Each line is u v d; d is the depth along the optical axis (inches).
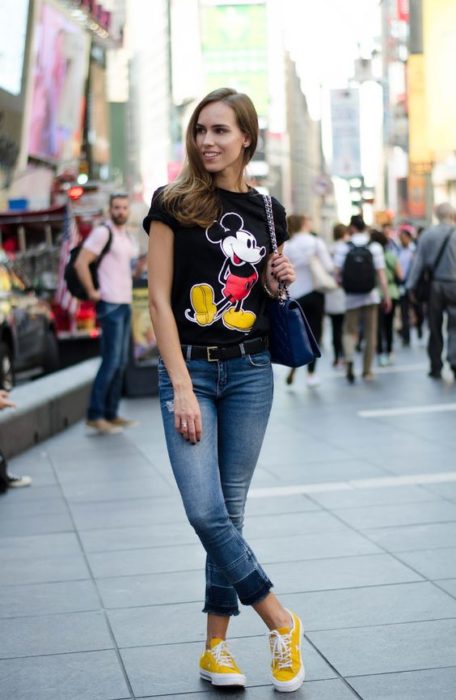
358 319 606.2
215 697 170.4
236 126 171.0
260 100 4995.1
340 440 406.3
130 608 214.2
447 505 291.0
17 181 1373.0
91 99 1977.1
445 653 183.3
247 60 5000.0
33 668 184.2
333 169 995.9
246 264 172.6
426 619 200.5
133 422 477.7
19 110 1402.6
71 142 1667.1
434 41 1482.5
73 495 327.3
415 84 1567.4
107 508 306.7
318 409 496.1
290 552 250.1
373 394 542.6
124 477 354.6
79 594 224.5
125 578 235.0
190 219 168.4
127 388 590.9
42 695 172.6
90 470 370.0
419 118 1560.0
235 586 172.4
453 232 585.9
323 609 208.8
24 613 213.5
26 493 333.1
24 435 418.0
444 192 1855.3
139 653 189.9
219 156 170.1
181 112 5167.3
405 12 1625.2
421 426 431.2
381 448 384.5
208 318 172.6
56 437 454.0
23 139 1422.2
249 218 173.5
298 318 178.1
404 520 276.1
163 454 398.0
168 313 171.0
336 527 271.6
